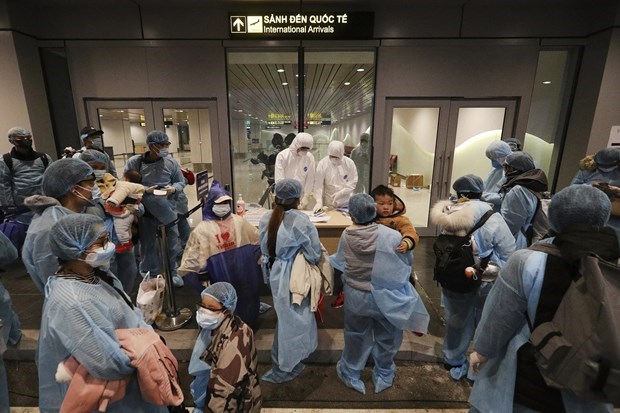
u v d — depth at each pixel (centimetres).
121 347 105
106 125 446
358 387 197
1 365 156
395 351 194
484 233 171
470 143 445
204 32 411
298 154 341
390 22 407
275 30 400
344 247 179
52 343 101
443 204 190
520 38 410
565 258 89
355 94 470
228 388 147
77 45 411
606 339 76
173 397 113
